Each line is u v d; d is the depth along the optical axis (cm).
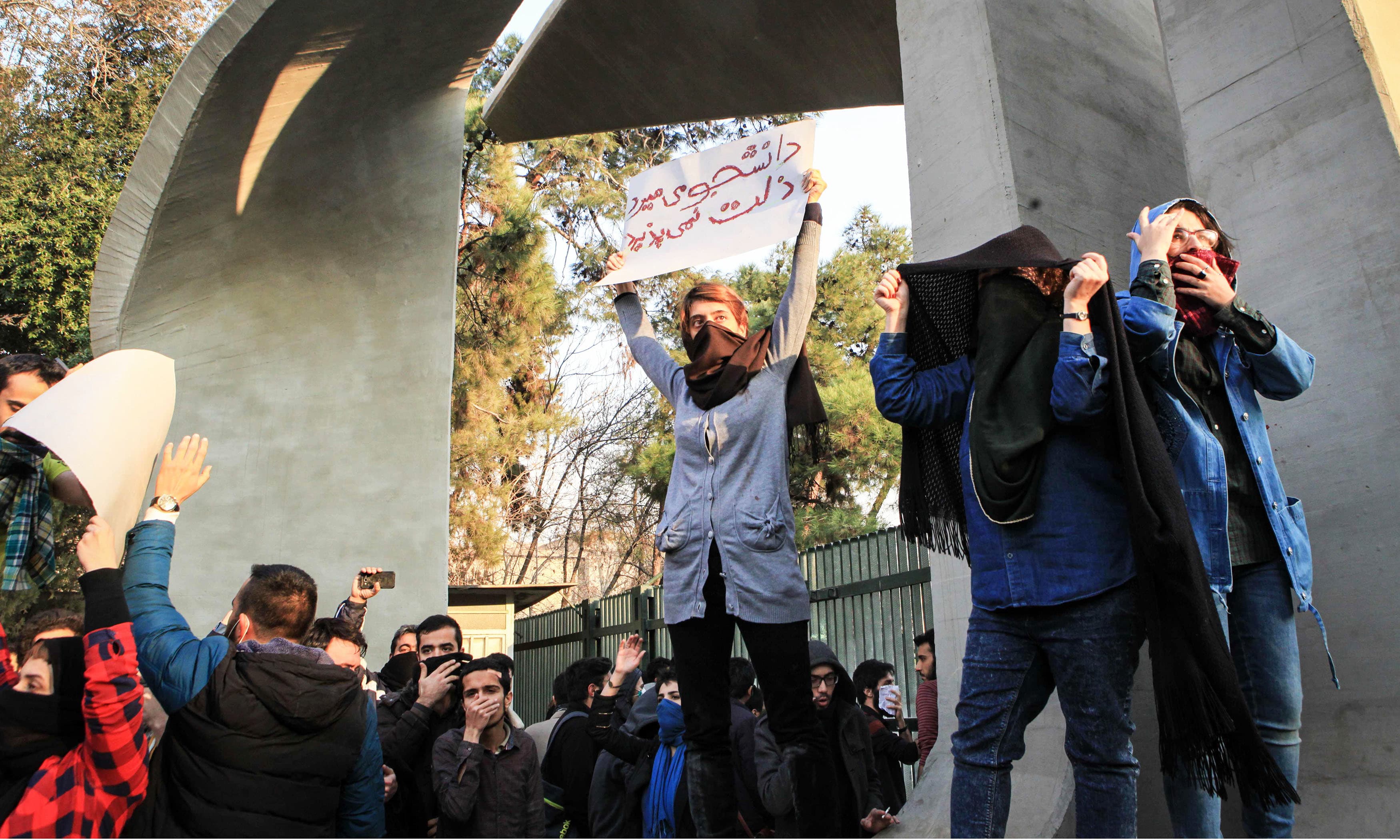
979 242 351
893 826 300
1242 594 230
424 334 658
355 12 529
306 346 635
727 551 252
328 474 621
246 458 606
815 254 284
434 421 649
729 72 662
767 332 281
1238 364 240
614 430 2009
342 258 643
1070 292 208
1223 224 325
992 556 214
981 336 227
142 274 574
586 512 2027
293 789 221
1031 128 359
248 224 600
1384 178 284
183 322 600
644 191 332
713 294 285
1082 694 199
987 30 362
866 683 518
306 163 602
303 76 553
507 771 343
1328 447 288
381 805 257
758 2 595
